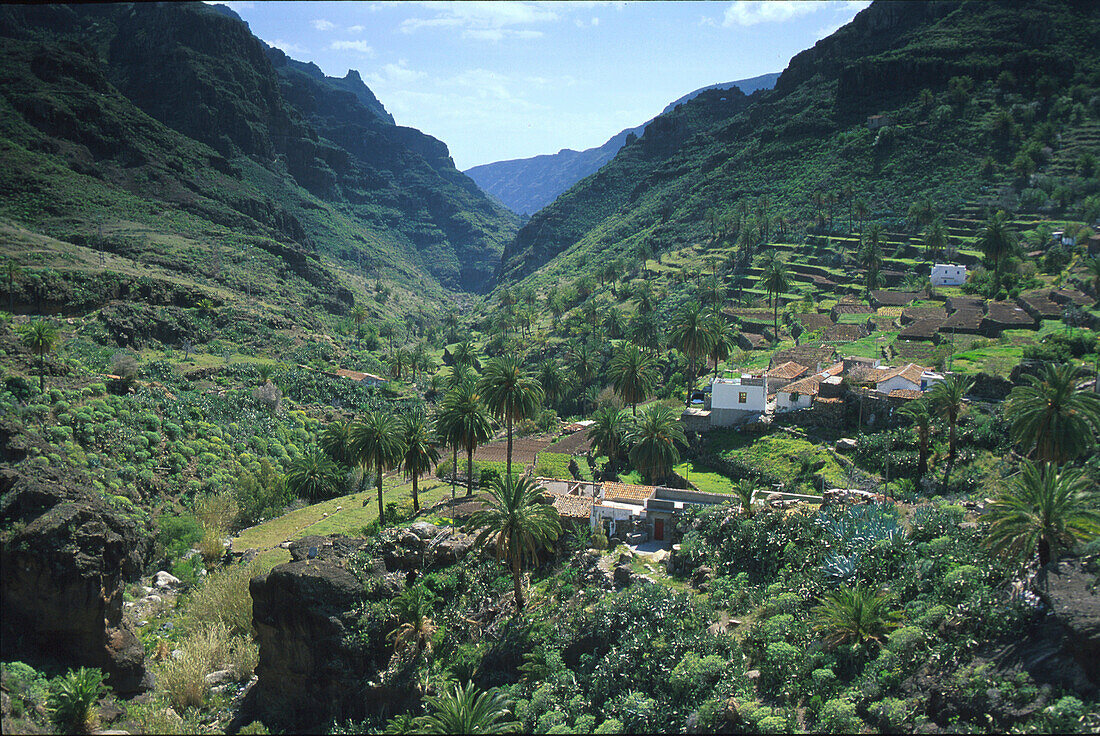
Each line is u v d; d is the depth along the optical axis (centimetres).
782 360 12369
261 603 6284
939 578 5166
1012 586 4803
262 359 17825
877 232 18050
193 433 11588
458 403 8819
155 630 7031
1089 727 3728
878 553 5588
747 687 4825
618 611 5669
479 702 4831
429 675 5803
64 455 8894
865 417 9144
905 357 11356
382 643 6016
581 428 12519
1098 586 4438
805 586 5547
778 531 6238
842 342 13362
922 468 7975
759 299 19000
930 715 4309
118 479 9444
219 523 9412
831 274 19325
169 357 15325
